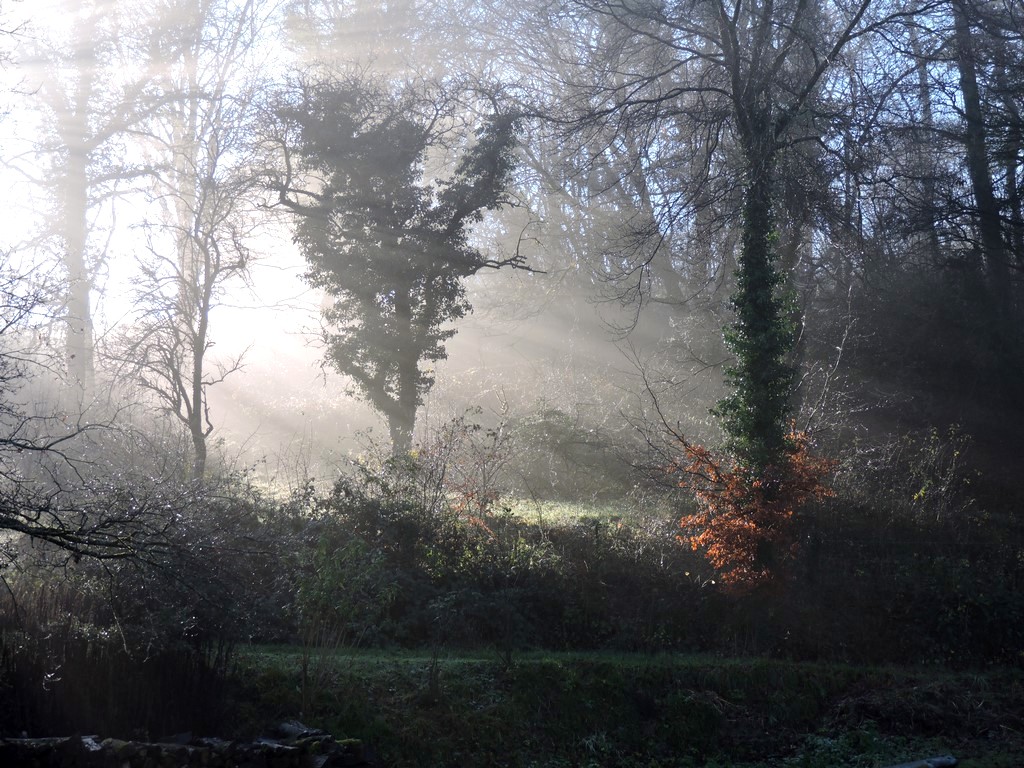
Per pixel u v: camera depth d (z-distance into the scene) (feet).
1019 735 44.98
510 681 43.86
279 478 79.15
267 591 44.06
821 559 62.03
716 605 57.11
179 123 106.93
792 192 72.18
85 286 92.12
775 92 73.87
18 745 29.60
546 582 56.65
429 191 83.71
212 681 35.81
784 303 71.82
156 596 36.63
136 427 70.23
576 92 93.35
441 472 62.75
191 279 75.10
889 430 89.25
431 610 52.39
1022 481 82.23
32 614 36.99
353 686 39.93
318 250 80.38
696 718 44.98
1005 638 58.03
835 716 47.06
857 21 70.90
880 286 91.66
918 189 84.28
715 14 72.08
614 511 71.56
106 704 33.09
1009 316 94.02
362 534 56.13
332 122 79.10
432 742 38.58
